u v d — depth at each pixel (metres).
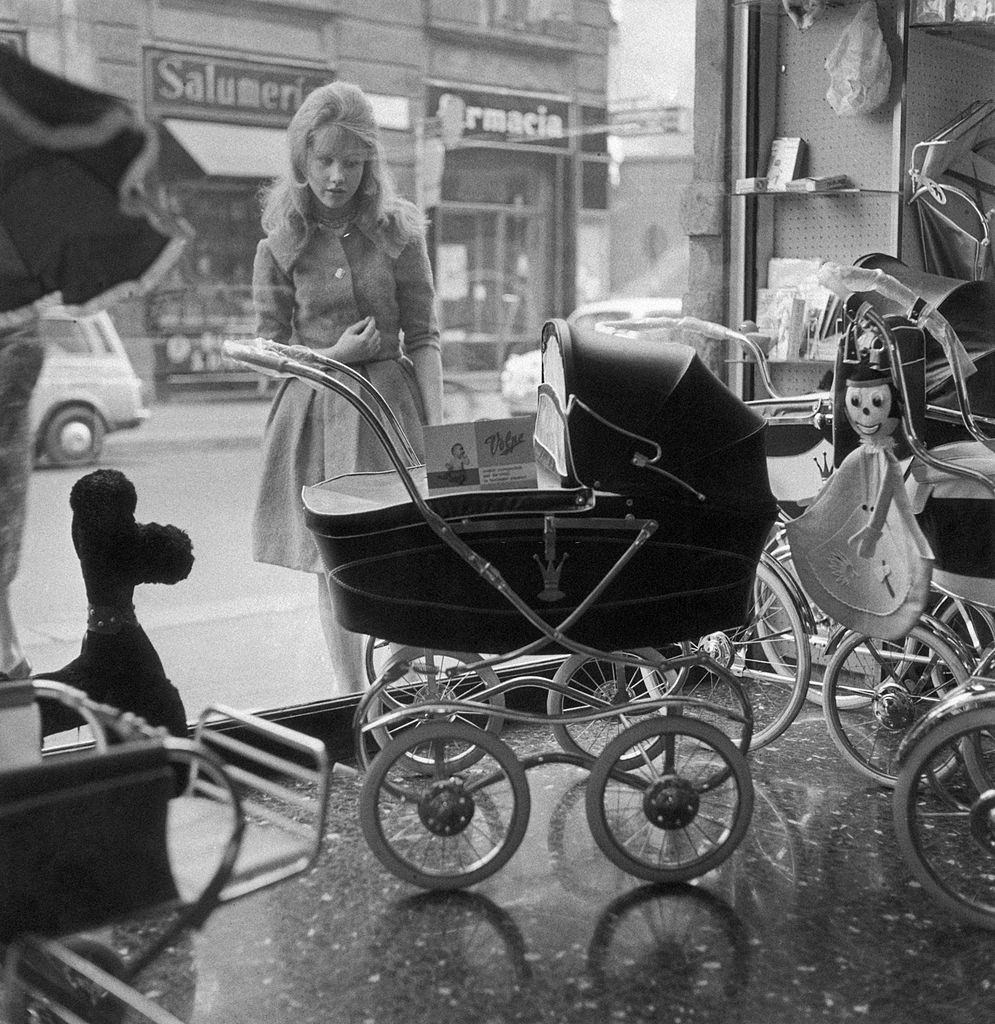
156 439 4.35
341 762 4.10
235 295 4.35
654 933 3.03
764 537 3.24
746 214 4.85
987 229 4.59
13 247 2.26
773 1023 2.65
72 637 3.99
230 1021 2.66
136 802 2.10
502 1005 2.73
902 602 3.39
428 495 3.42
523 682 3.55
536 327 5.41
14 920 2.04
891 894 3.22
